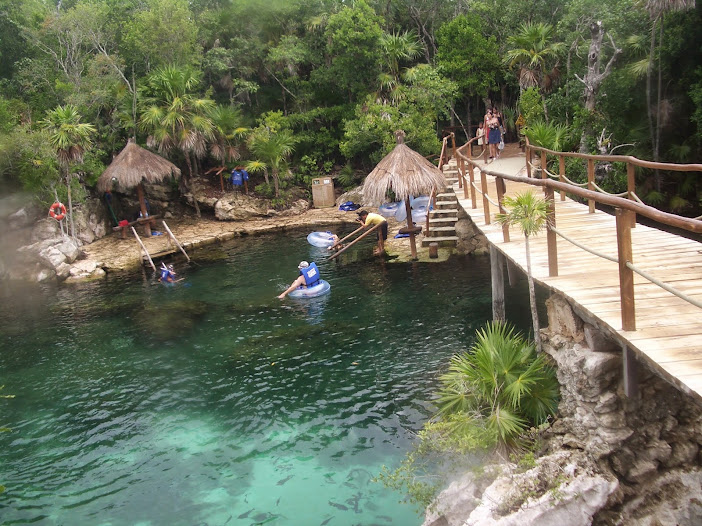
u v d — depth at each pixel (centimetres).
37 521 704
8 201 2089
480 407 738
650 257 742
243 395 992
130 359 1186
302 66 3275
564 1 2623
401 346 1125
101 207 2462
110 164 2470
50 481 787
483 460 661
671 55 1781
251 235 2402
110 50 2844
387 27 3127
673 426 595
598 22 1720
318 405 934
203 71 2952
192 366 1127
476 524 531
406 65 3173
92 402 1011
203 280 1745
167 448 850
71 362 1196
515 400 686
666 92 1891
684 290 607
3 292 1809
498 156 2308
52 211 2092
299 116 2966
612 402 589
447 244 1828
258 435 863
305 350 1152
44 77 2548
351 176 2911
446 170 2152
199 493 736
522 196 709
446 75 2872
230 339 1247
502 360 731
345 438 832
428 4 3147
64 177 2233
